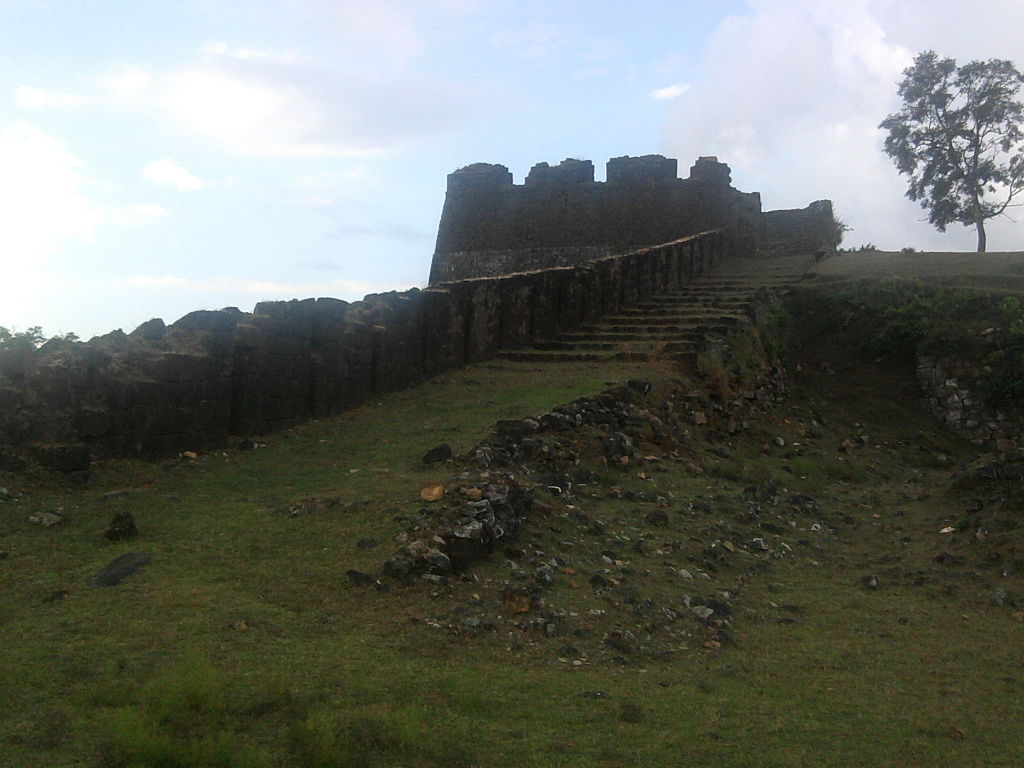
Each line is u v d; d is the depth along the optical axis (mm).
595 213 35469
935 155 40812
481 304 20359
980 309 21484
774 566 10391
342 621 7270
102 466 10992
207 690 5664
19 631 6754
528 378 18250
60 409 10688
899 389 21062
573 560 9141
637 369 18422
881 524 12680
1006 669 7508
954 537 11445
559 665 6953
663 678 6898
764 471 15062
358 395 16047
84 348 11164
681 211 34156
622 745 5586
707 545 10445
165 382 11906
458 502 9344
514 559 8789
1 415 10188
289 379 14273
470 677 6465
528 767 5230
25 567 8047
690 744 5672
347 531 8969
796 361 22188
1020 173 39594
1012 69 39531
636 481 12680
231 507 10086
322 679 6188
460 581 8141
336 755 5051
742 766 5418
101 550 8594
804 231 34312
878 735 6035
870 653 7824
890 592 9758
